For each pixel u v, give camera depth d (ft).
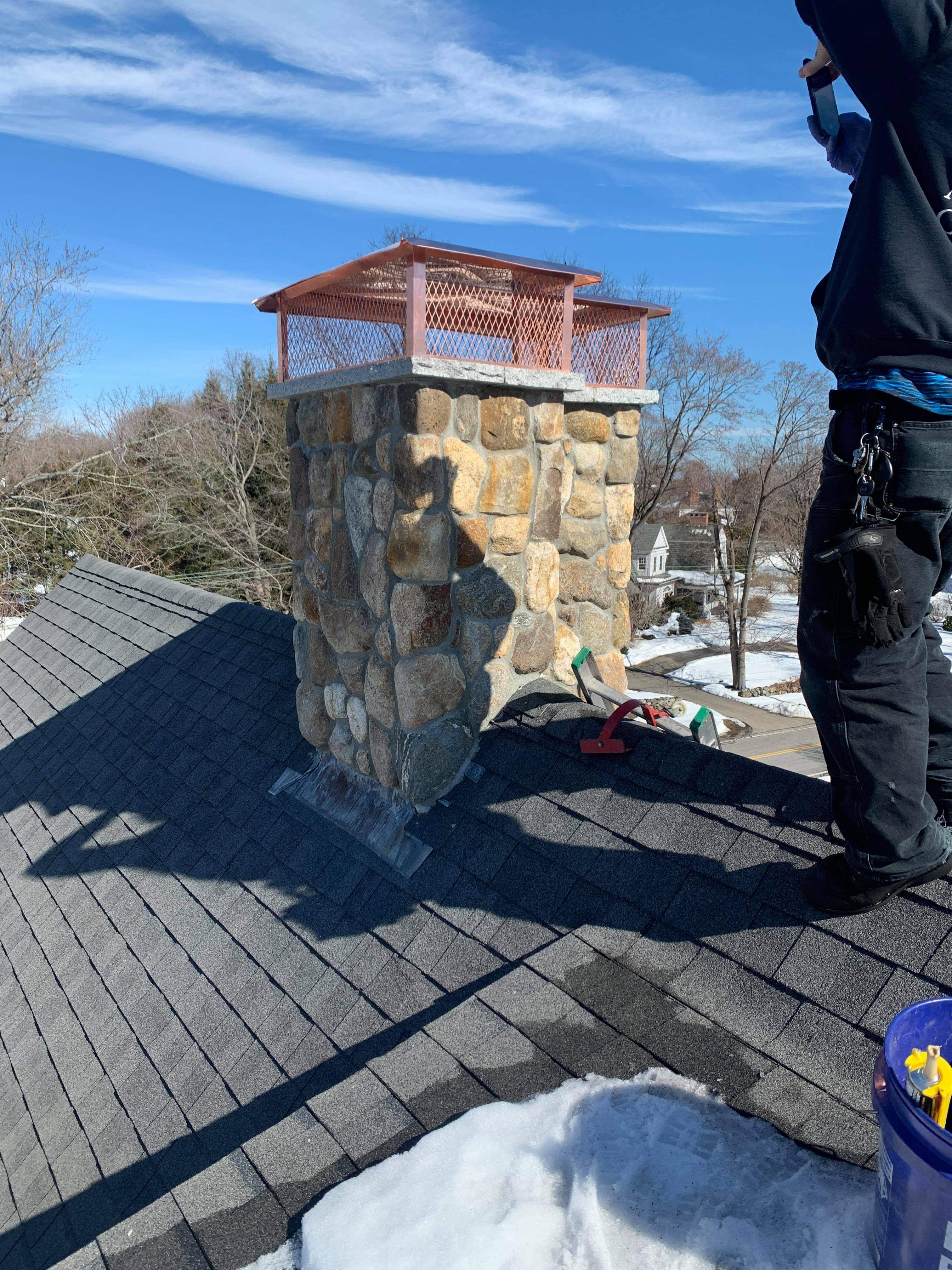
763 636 108.17
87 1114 11.03
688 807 8.73
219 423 85.35
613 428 12.82
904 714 5.81
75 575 33.78
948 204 5.27
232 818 14.55
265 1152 6.70
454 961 9.13
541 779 10.32
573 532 12.62
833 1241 4.79
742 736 69.56
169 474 86.48
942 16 4.98
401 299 11.01
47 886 16.47
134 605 27.35
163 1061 10.94
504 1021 7.38
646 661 99.19
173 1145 9.65
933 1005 4.80
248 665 19.40
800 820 7.81
